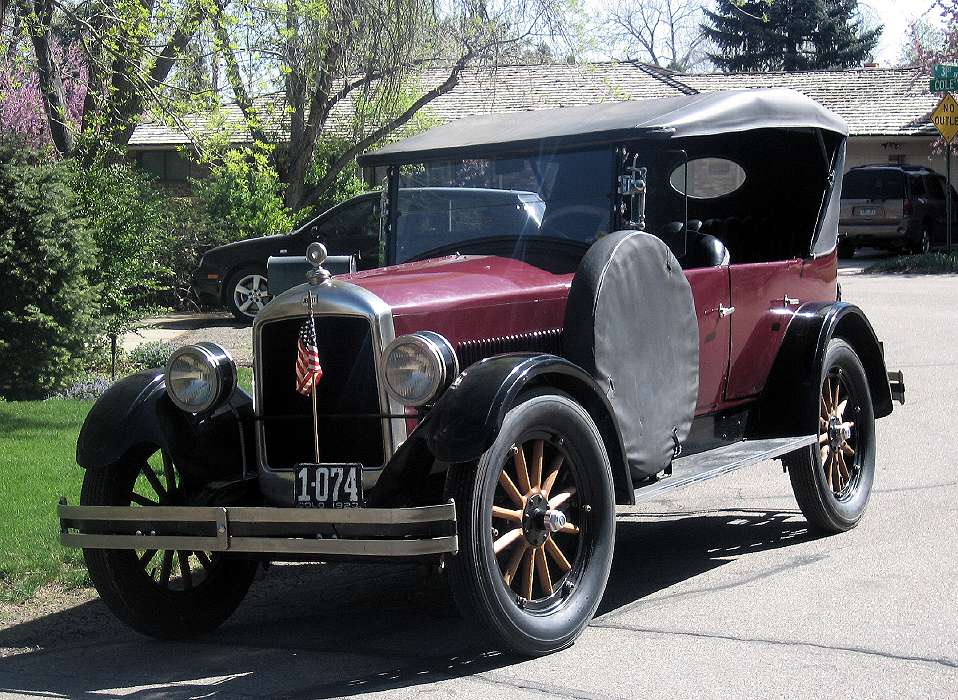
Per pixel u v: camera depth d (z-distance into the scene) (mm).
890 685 4332
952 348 13836
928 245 29625
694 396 5746
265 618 5680
